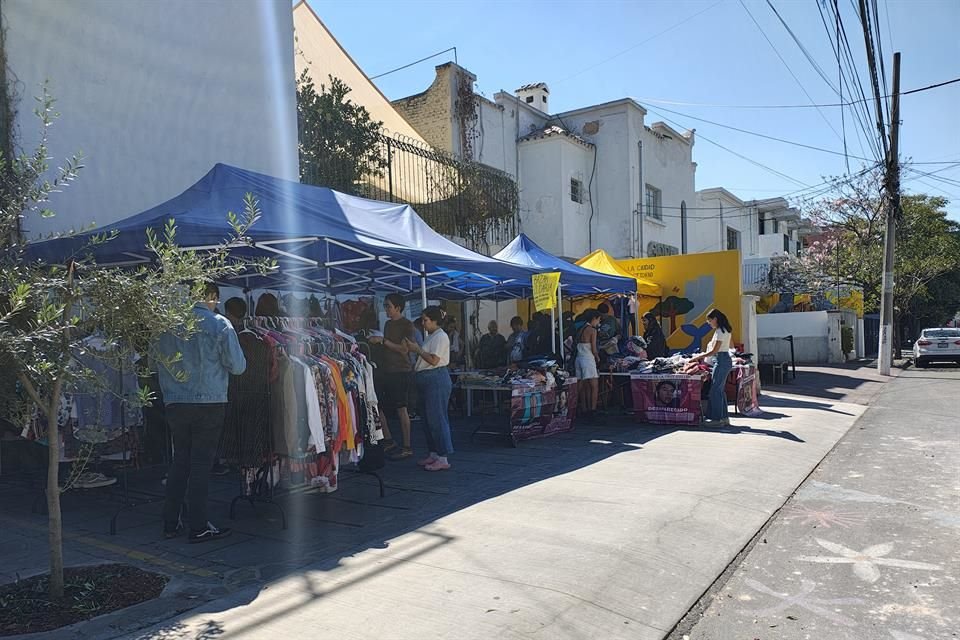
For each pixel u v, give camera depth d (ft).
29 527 18.38
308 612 12.75
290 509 19.80
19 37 25.73
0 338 11.33
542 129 69.15
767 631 12.64
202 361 16.34
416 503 20.24
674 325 52.85
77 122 27.25
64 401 20.24
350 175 39.52
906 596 14.10
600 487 21.76
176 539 17.15
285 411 18.34
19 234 17.47
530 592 13.64
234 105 32.94
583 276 37.81
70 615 12.66
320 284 32.76
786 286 97.96
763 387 54.03
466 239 49.98
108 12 28.37
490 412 39.96
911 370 72.84
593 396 35.70
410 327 26.94
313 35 48.57
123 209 28.53
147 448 22.82
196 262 13.71
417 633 11.90
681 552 16.24
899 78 61.00
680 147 83.30
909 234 97.91
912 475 24.48
